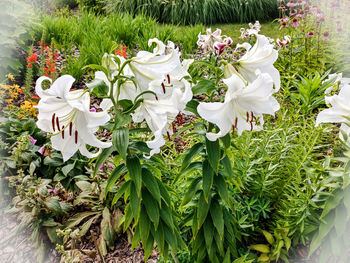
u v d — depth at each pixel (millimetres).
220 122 1256
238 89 1189
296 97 3281
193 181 1772
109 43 4805
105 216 2488
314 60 4562
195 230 1847
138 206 1576
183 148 3180
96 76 1357
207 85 1384
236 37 6902
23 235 2510
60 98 1167
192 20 8148
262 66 1308
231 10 8469
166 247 1926
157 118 1261
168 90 1315
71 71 4137
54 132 1207
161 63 1268
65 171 2734
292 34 5301
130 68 1283
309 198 1886
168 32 5703
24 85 4273
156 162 1695
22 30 4617
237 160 2297
